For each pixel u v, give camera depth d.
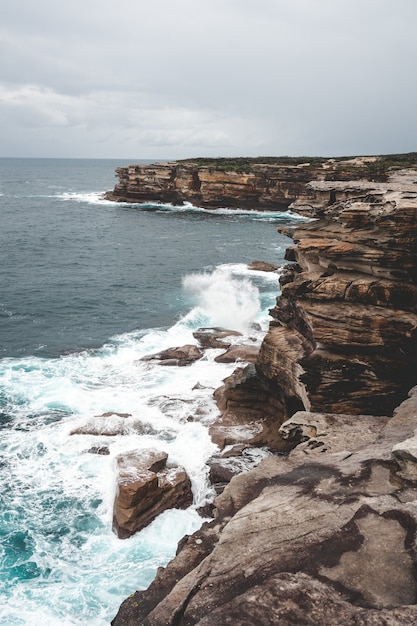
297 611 7.24
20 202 125.62
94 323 38.16
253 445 21.64
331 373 19.38
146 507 17.44
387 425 14.37
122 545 16.53
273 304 42.50
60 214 104.06
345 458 12.23
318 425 15.55
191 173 119.00
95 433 22.03
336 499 10.28
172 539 16.81
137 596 9.66
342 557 8.59
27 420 23.36
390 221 18.39
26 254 63.31
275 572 8.44
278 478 11.48
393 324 18.44
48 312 40.47
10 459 20.39
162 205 123.38
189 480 19.20
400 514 9.38
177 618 8.09
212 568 8.87
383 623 6.80
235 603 7.52
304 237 22.06
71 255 64.06
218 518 11.20
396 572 8.19
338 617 7.08
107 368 29.45
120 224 93.00
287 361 21.34
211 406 24.75
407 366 18.69
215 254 67.00
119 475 18.05
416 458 10.66
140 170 126.50
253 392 24.16
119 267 57.78
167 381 27.61
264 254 67.69
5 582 14.97
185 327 36.97
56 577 15.20
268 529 9.59
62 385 26.89
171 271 55.94
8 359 30.53
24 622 13.59
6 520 17.30
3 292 45.47
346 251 19.77
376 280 19.25
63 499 18.33
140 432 22.39
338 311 19.38
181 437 22.19
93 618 13.81
